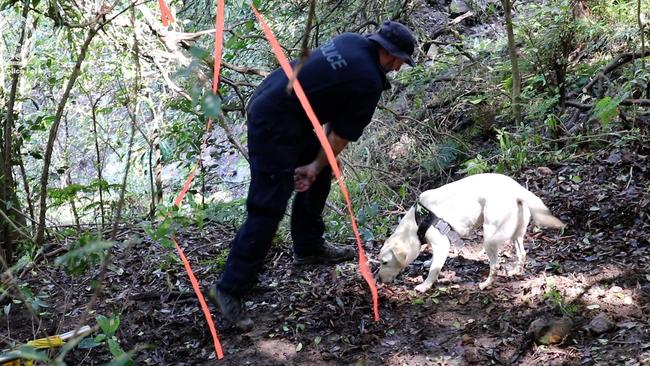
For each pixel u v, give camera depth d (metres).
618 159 5.22
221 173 7.55
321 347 3.59
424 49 7.61
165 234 3.72
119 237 5.04
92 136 6.27
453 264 4.27
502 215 3.78
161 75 5.23
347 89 3.36
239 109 5.39
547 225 3.93
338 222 4.89
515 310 3.67
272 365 3.48
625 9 6.34
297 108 3.41
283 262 4.55
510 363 3.27
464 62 6.91
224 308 3.64
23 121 5.05
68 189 4.89
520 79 6.23
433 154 6.02
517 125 6.00
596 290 3.75
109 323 3.26
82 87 5.57
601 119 5.05
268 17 6.56
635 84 5.75
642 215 4.45
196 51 1.78
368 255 4.53
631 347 3.22
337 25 6.68
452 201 3.86
